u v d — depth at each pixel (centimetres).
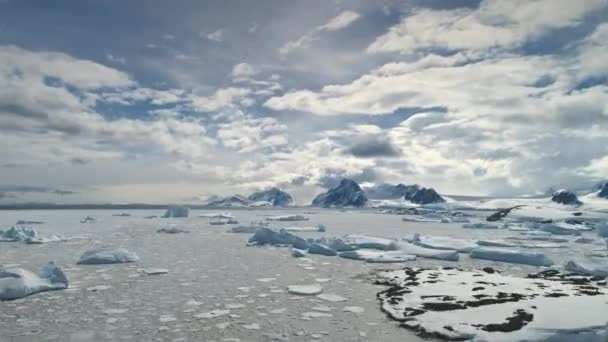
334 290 1120
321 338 755
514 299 964
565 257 1780
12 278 1066
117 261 1549
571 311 839
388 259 1589
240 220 4622
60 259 1616
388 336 761
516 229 3341
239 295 1070
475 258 1692
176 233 2800
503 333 735
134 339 752
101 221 4097
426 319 830
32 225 3491
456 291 1059
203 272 1374
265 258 1680
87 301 1002
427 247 2019
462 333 743
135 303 991
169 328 812
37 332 785
